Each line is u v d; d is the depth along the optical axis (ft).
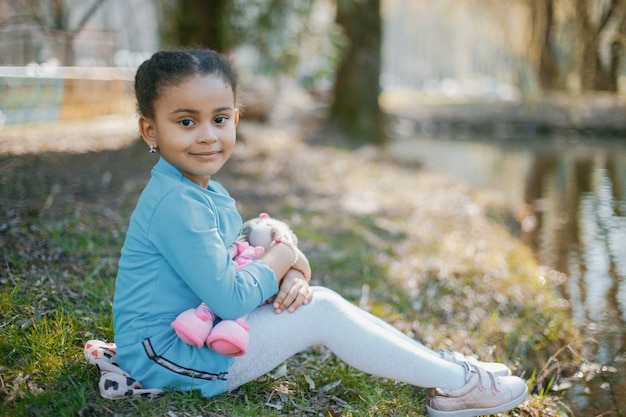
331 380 7.88
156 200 5.95
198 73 5.92
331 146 31.55
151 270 6.02
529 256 15.38
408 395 7.57
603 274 14.16
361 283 12.24
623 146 41.19
